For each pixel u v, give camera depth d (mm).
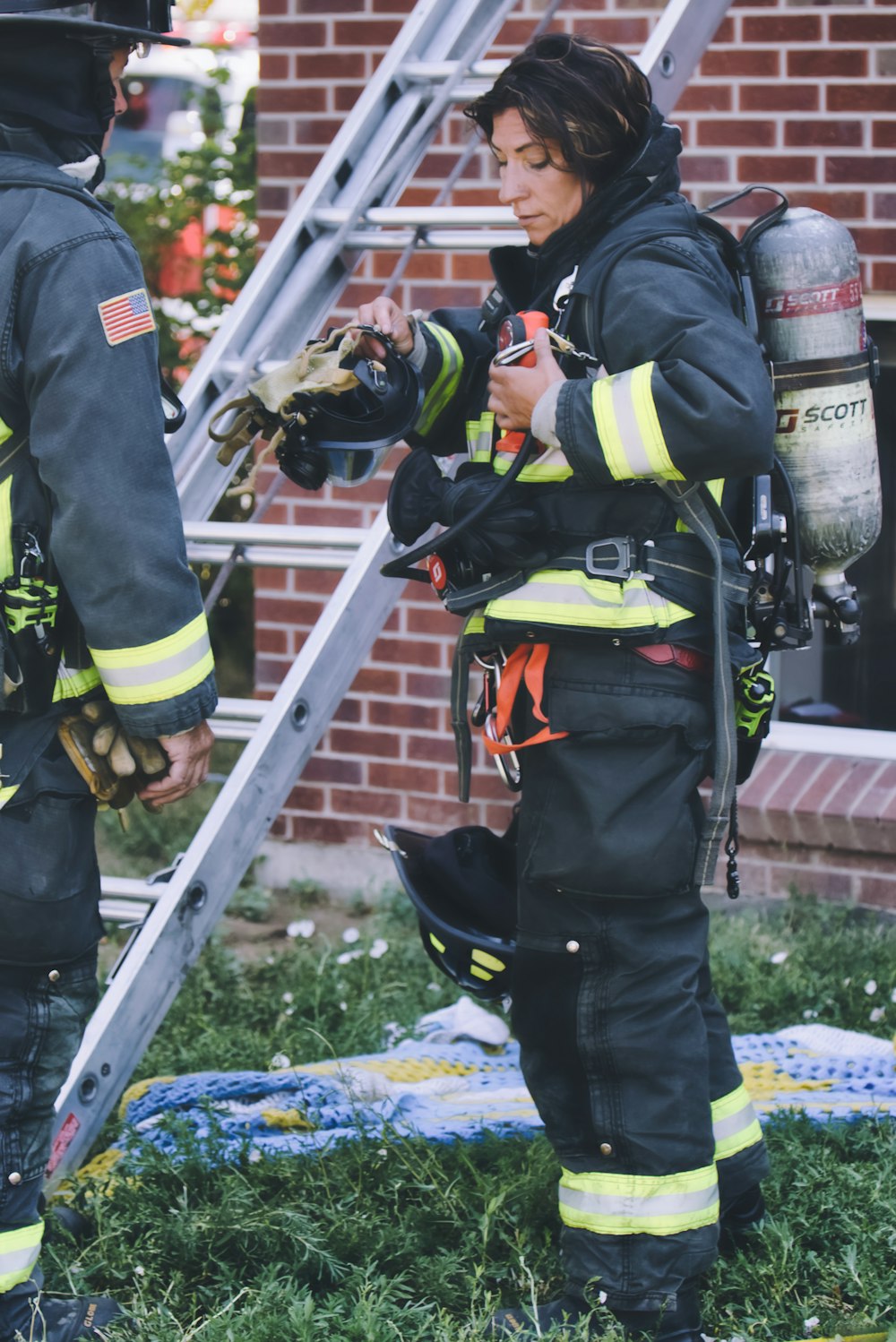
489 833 8703
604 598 7422
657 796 7543
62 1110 9133
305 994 13305
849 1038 12102
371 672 16062
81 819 7512
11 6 7055
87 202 7164
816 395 7941
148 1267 8562
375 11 15320
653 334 7129
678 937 7734
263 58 15719
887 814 14453
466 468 8047
